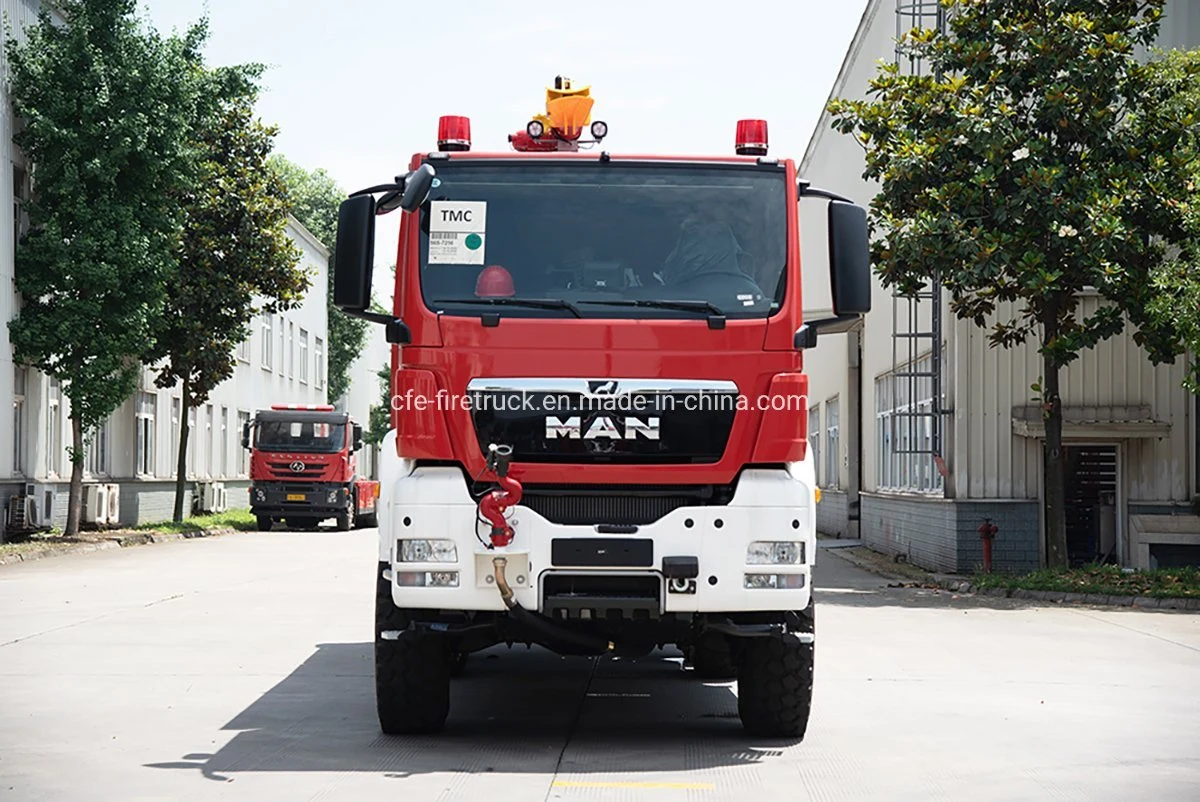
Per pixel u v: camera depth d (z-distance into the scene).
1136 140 19.19
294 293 38.56
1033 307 19.62
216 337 37.62
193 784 7.20
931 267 19.09
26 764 7.70
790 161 8.42
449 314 8.05
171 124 29.48
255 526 41.28
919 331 25.36
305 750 8.15
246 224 37.22
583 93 9.25
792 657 8.37
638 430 7.96
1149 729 9.00
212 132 37.28
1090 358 21.38
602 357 8.01
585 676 11.52
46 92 28.14
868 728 9.01
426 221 8.22
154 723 8.98
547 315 8.05
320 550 28.86
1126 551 21.42
